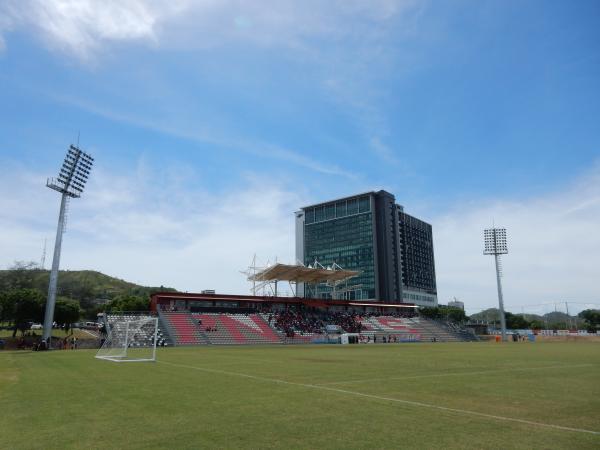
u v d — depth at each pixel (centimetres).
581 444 969
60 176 6406
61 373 2566
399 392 1755
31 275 13550
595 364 3250
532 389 1856
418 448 936
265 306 9619
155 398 1599
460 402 1513
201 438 1020
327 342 8681
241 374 2489
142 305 12162
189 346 7088
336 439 1010
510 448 936
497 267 11988
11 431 1095
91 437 1033
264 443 979
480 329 14475
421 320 11681
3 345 6103
